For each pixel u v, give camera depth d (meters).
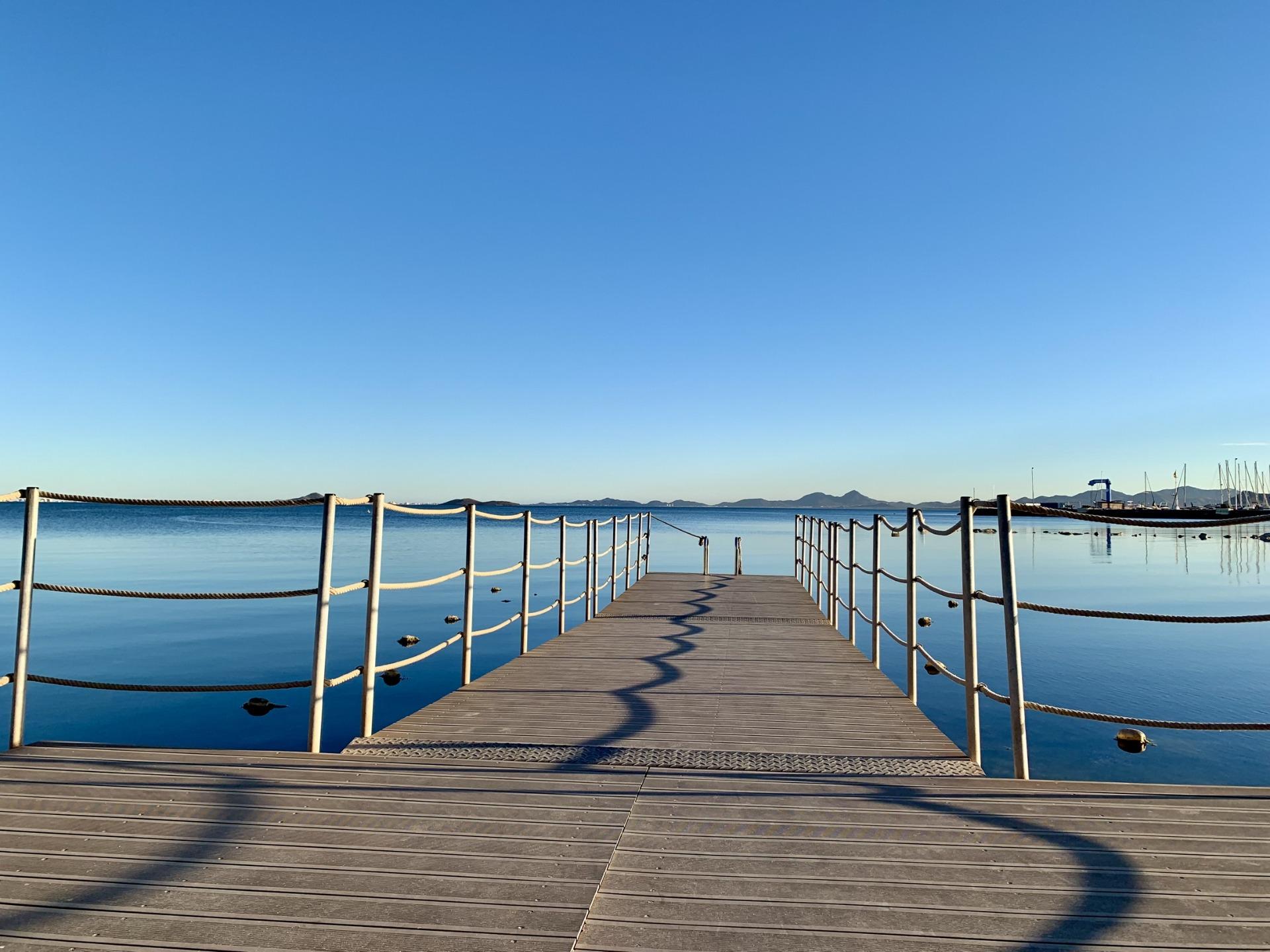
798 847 2.42
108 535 36.75
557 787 2.98
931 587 4.68
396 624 11.71
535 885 2.16
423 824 2.59
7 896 2.07
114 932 1.90
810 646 7.01
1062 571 22.09
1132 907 2.06
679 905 2.06
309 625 11.64
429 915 1.99
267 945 1.85
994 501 3.61
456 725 4.25
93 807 2.71
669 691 5.18
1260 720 6.65
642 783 3.02
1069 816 2.66
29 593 3.59
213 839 2.45
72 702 7.27
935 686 8.25
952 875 2.23
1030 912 2.04
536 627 11.75
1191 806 2.75
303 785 2.96
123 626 11.45
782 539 46.66
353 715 6.82
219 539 32.88
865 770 3.51
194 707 7.09
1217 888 2.16
